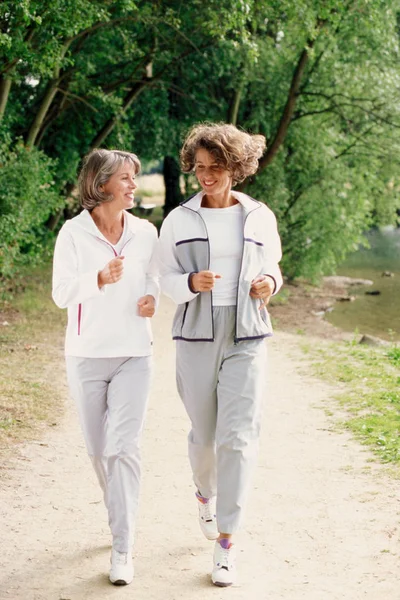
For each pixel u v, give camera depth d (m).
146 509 5.57
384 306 21.11
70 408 8.40
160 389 9.67
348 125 21.66
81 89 18.97
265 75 21.50
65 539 4.93
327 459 6.78
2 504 5.51
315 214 23.23
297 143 22.61
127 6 13.12
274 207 22.39
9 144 14.87
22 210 14.14
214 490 4.82
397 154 21.88
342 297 22.31
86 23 12.24
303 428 7.84
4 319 13.69
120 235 4.50
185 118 23.34
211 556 4.74
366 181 23.45
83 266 4.43
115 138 21.33
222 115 22.86
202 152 4.33
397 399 8.88
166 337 13.43
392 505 5.59
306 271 23.38
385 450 6.93
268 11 16.72
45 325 13.44
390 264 29.34
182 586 4.32
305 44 18.11
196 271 4.45
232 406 4.40
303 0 16.08
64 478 6.15
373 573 4.49
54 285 4.39
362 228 25.94
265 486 6.09
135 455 4.38
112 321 4.40
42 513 5.38
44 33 12.96
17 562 4.58
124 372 4.43
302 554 4.78
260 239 4.50
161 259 4.59
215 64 20.42
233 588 4.31
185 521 5.33
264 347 4.55
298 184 23.38
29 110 19.89
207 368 4.47
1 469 6.27
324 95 21.17
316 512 5.50
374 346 14.79
